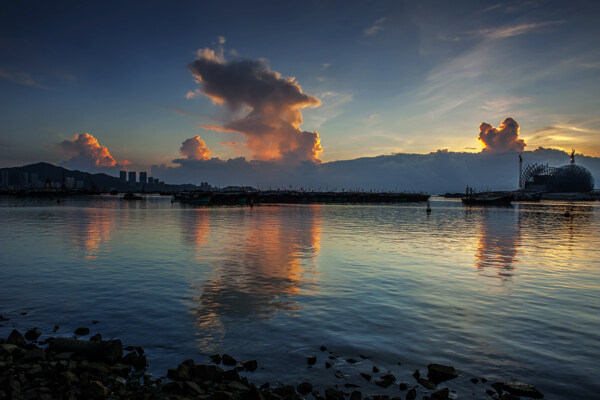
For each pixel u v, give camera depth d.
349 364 9.30
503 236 40.88
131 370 8.95
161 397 7.58
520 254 27.28
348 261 23.59
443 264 22.84
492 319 12.62
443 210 126.25
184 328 11.62
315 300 14.73
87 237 35.47
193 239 34.78
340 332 11.36
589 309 13.80
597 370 9.02
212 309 13.48
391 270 20.83
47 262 22.39
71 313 12.98
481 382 8.44
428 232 45.00
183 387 7.93
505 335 11.20
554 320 12.54
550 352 10.02
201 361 9.42
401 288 16.75
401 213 102.44
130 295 15.23
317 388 8.16
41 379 8.20
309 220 65.62
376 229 48.78
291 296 15.28
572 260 24.69
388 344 10.52
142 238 35.16
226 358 9.37
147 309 13.45
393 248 30.05
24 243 30.80
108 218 63.09
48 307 13.61
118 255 25.16
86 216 67.75
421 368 9.15
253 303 14.27
